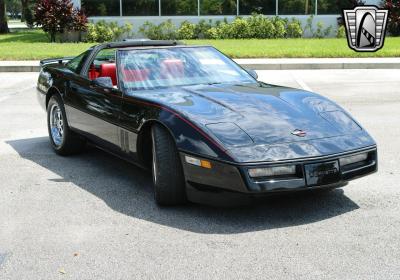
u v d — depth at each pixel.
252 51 16.91
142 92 5.20
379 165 5.95
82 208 4.77
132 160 5.21
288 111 4.73
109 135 5.51
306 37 24.41
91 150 6.88
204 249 3.88
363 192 5.04
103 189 5.30
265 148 4.18
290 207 4.66
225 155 4.13
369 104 9.75
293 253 3.78
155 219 4.46
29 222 4.45
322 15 24.23
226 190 4.16
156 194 4.66
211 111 4.62
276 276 3.45
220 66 5.84
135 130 4.95
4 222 4.45
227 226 4.29
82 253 3.85
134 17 24.48
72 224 4.39
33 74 14.64
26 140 7.48
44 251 3.89
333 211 4.56
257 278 3.43
